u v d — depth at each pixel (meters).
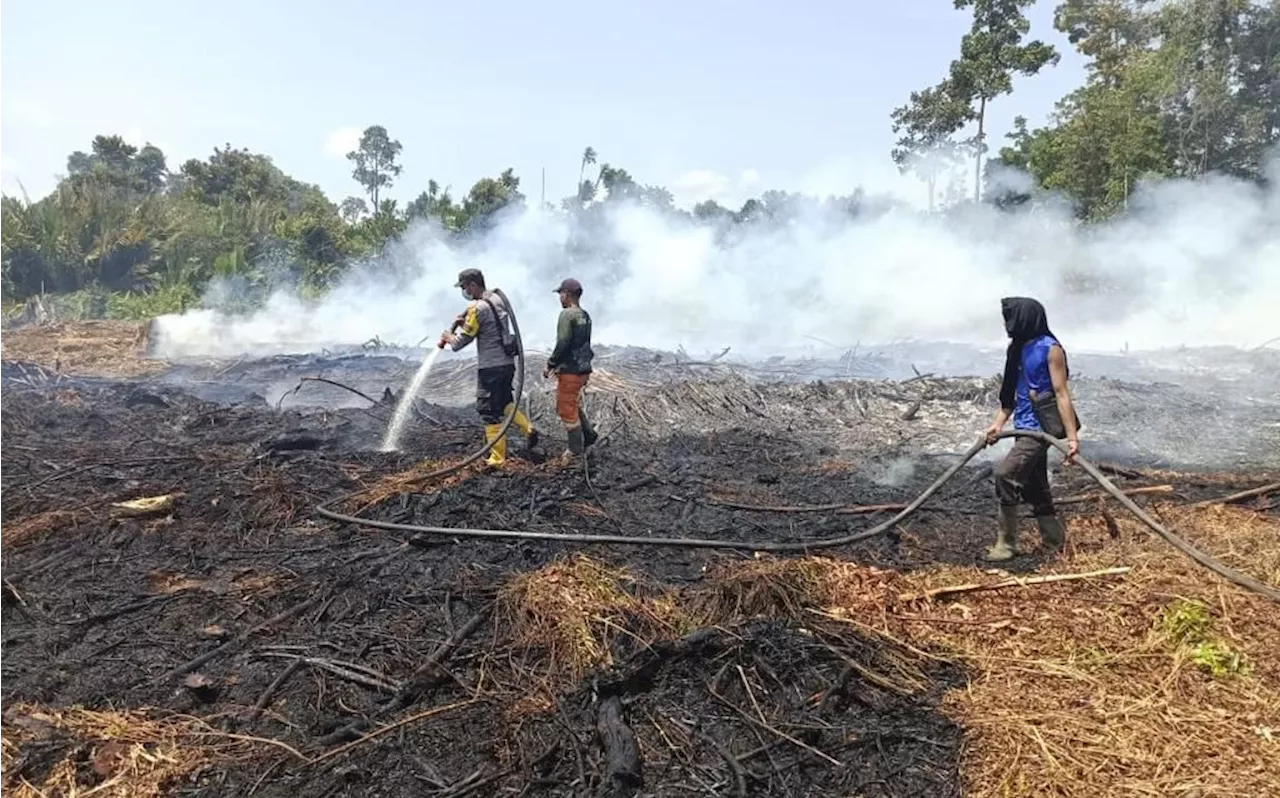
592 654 3.89
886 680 3.66
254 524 5.83
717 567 4.95
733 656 3.80
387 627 4.31
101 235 27.47
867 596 4.38
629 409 10.14
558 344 7.35
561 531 5.69
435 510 6.06
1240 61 28.41
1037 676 3.68
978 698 3.53
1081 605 4.26
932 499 6.52
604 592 4.41
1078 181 28.67
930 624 4.15
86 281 27.20
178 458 7.44
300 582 4.83
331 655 4.05
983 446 5.18
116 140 60.34
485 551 5.29
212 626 4.36
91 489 6.52
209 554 5.35
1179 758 3.12
